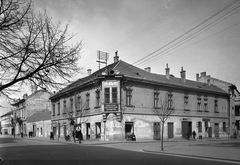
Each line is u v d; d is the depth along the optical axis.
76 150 20.22
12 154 17.78
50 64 9.23
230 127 51.00
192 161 13.34
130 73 37.00
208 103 47.16
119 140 32.97
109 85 34.00
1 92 9.39
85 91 39.38
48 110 65.75
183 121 41.38
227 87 53.03
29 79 9.41
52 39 9.16
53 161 13.61
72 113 39.12
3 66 8.95
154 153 17.83
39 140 40.44
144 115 36.12
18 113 74.19
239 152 17.03
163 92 39.41
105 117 33.47
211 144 26.39
